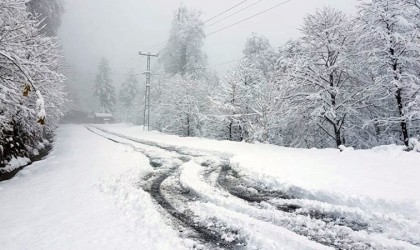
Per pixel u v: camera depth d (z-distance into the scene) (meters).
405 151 11.04
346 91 18.88
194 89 33.16
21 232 5.81
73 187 9.57
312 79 19.09
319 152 13.88
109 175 11.25
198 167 12.45
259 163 11.93
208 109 31.80
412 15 17.02
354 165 10.21
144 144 22.42
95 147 21.67
